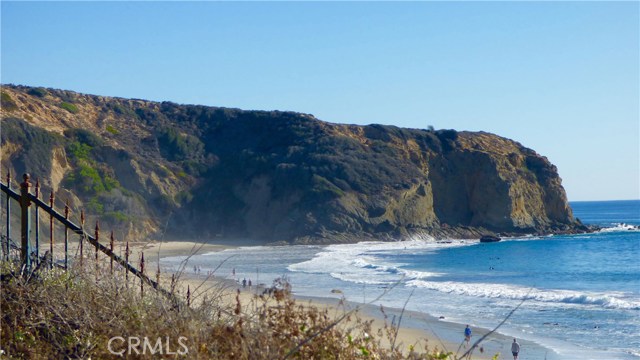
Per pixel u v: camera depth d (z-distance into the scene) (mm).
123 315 4707
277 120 94125
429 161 89062
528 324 22375
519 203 85875
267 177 82000
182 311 4707
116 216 65938
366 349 4367
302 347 4148
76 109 87625
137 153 85312
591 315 24281
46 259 5504
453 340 18906
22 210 5656
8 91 78500
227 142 93000
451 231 80938
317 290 30562
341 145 85562
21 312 4832
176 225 74938
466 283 35906
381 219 75938
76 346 4598
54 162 67562
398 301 27422
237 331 4199
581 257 55719
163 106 100062
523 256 57000
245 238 77000
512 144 100375
